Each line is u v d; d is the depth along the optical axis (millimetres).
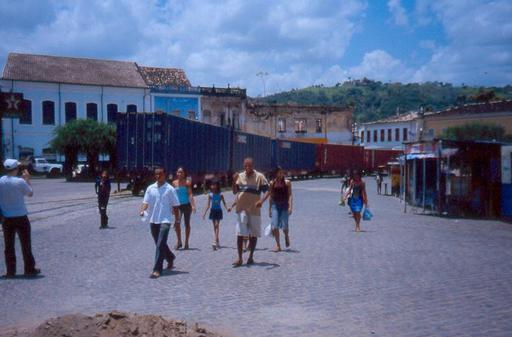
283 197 11891
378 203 27234
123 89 56375
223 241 13336
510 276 9227
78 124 45812
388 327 6344
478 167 21078
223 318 6707
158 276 9086
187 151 28906
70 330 5660
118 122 26984
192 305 7309
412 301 7523
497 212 20656
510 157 20391
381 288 8289
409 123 75438
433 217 20188
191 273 9414
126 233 14727
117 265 10164
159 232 9258
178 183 12172
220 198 12320
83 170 45094
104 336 5578
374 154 66812
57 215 19281
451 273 9469
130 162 26922
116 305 7316
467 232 15742
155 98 57812
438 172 21078
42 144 53562
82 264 10266
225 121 61406
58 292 8047
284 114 67750
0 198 9062
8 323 6492
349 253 11570
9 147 52250
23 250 9188
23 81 52375
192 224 16984
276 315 6836
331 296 7789
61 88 54062
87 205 22891
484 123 51875
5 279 8945
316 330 6238
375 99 197250
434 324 6445
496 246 12883
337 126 70812
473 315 6828
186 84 61469
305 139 68938
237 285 8484
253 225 10086
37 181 44500
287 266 10055
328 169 58531
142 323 5875
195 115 59688
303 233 14938
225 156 35906
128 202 24109
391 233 15133
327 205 24578
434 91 198250
